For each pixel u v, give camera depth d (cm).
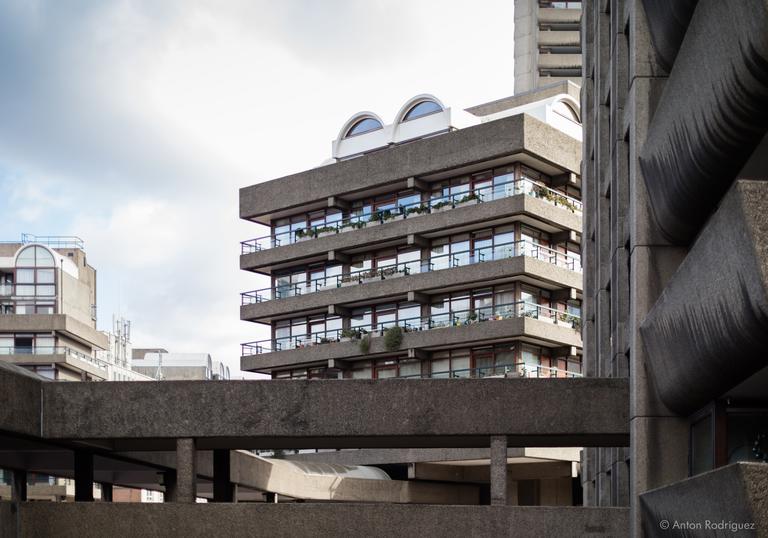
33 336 7481
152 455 2983
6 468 3100
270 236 5978
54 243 8950
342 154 5856
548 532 2205
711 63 1331
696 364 1588
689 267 1458
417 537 2245
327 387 2364
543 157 4975
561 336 4994
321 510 2278
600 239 2975
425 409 2338
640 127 2008
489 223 5044
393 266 5397
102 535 2302
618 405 2295
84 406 2381
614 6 2617
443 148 5153
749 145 1435
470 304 5125
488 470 5312
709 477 1155
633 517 1975
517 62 10081
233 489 3309
